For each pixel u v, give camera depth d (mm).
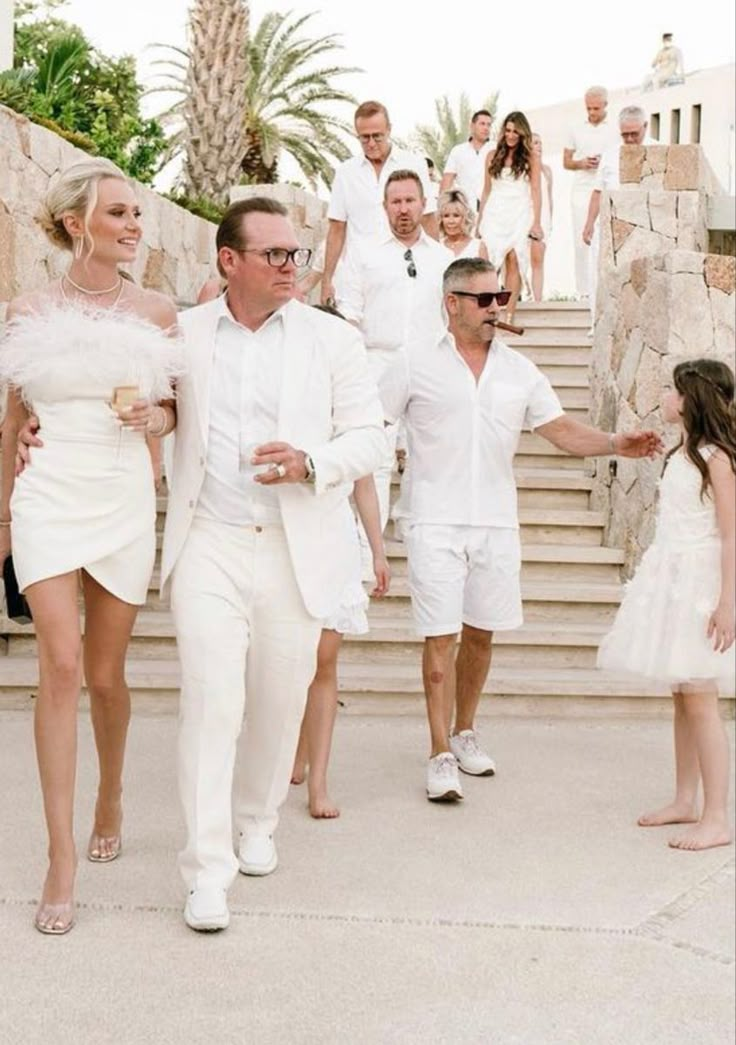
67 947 3637
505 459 5227
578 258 12875
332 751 5824
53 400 3764
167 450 4195
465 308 5082
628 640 4855
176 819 4777
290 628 3914
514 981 3525
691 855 4574
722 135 24234
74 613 3734
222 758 3818
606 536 8211
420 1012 3326
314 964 3588
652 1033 3250
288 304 3916
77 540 3723
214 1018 3248
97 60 19578
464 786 5340
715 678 4613
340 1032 3201
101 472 3756
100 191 3756
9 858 4320
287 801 5066
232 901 4023
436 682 5102
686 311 7176
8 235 7145
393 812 4965
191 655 3787
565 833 4777
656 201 8914
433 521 5133
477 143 11867
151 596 7375
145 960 3570
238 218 3779
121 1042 3113
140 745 5777
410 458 5281
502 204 11062
